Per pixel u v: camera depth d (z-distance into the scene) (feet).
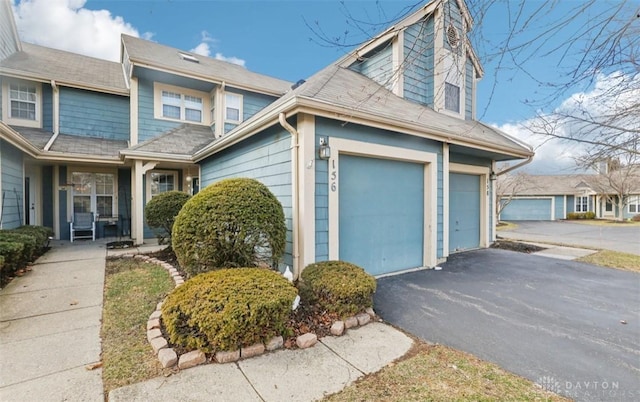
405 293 14.52
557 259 22.59
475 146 21.85
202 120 35.60
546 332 10.43
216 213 12.76
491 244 28.55
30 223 30.32
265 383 7.52
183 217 13.28
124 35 34.99
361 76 24.40
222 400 6.89
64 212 31.42
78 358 8.59
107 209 33.40
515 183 76.07
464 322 11.27
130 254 22.93
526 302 13.33
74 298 13.38
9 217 22.09
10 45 31.45
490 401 6.83
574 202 92.63
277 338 9.35
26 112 30.30
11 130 19.03
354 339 9.88
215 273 11.13
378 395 7.10
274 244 13.55
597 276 17.75
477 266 20.12
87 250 24.68
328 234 15.08
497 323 11.18
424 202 20.11
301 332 10.00
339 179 15.97
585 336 10.12
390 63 23.65
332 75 20.86
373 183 17.48
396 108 19.22
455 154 24.79
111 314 11.67
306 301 11.83
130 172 34.32
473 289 15.15
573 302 13.34
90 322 10.98
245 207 13.01
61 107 31.01
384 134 17.42
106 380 7.59
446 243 21.24
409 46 23.54
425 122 18.92
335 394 7.14
